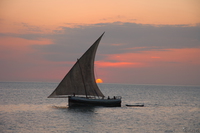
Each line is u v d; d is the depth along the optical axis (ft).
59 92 286.05
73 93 292.81
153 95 644.27
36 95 540.93
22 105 335.67
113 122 216.74
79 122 214.28
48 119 225.76
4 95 513.86
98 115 249.34
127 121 222.28
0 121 213.87
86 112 266.16
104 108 297.94
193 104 393.70
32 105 337.31
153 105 363.35
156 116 252.21
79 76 292.40
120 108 304.30
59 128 191.72
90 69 298.76
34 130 184.85
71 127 195.31
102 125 204.33
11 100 403.95
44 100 424.46
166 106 353.51
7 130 184.24
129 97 556.92
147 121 224.33
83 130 186.50
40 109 291.58
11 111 273.95
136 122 218.79
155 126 204.03
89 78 299.17
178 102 426.92
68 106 325.42
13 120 219.20
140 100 465.47
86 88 298.15
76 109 288.30
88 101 299.99
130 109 298.56
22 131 181.68
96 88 304.91
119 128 194.90
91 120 223.51
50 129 188.14
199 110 310.45
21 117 234.38
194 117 250.57
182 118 243.40
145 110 295.48
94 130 187.11
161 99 495.82
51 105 341.82
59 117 236.02
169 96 603.67
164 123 216.95
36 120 220.43
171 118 242.37
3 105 331.98
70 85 289.94
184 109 319.06
